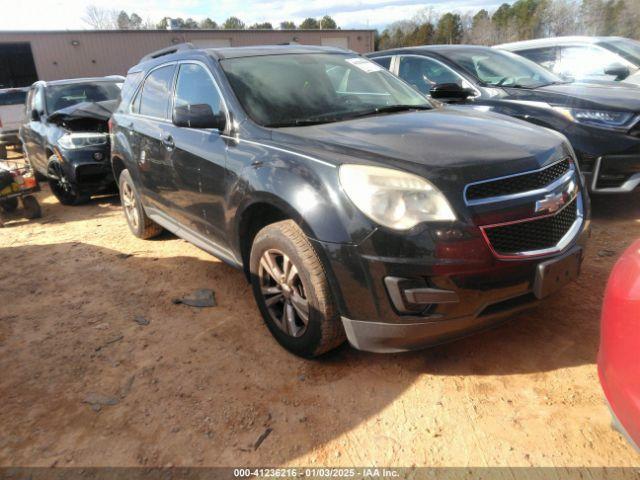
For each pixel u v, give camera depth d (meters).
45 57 26.11
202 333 3.30
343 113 3.35
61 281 4.35
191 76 3.85
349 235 2.38
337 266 2.43
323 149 2.70
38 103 8.22
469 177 2.33
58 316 3.69
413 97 3.85
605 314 1.88
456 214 2.28
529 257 2.39
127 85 5.10
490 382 2.59
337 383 2.68
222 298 3.79
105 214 6.70
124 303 3.82
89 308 3.79
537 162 2.52
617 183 4.62
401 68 6.26
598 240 4.32
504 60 5.86
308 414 2.47
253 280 3.08
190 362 2.98
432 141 2.66
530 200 2.42
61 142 6.88
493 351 2.84
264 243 2.87
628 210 5.06
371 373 2.74
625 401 1.75
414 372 2.72
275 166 2.77
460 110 3.60
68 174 6.83
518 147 2.61
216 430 2.41
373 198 2.34
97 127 6.99
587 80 5.74
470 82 5.50
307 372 2.80
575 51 7.64
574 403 2.39
